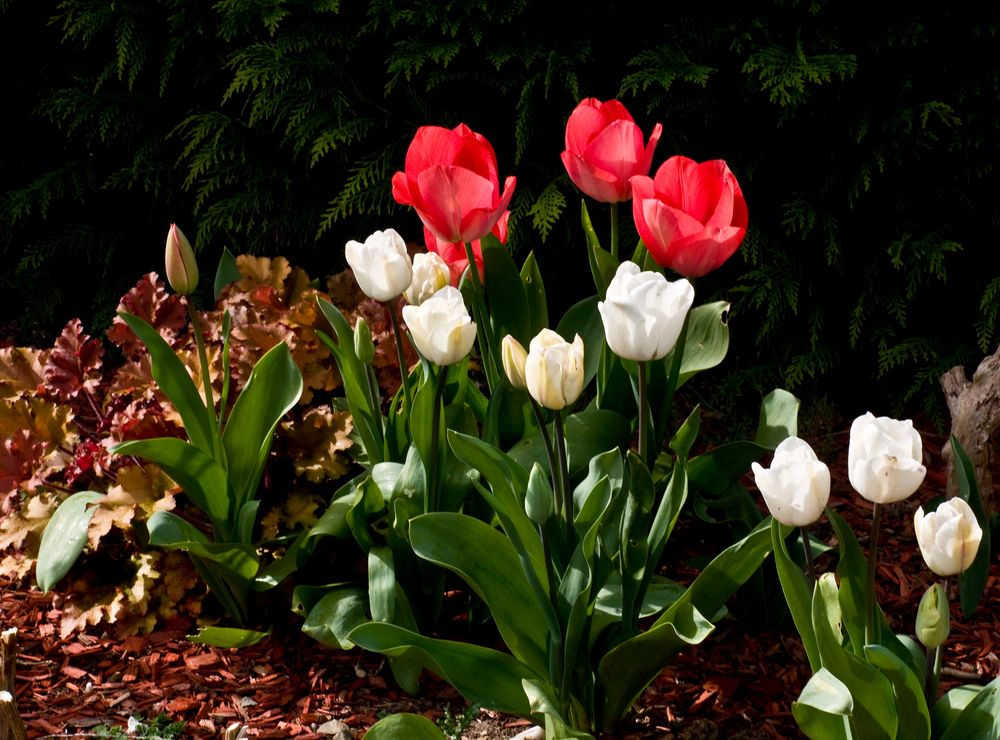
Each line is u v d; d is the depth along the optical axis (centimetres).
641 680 210
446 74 390
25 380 320
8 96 489
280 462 296
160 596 273
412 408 236
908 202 383
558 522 209
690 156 401
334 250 450
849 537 179
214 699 246
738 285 411
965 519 158
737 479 269
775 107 389
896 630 268
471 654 209
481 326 253
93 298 489
